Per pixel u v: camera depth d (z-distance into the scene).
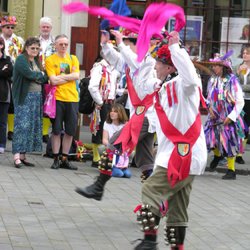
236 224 9.20
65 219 8.69
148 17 6.40
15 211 8.88
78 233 8.07
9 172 11.62
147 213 6.61
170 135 6.59
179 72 6.36
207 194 11.22
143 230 6.66
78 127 13.70
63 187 10.71
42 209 9.11
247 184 12.57
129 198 10.30
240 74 15.04
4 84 13.28
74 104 12.35
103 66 12.74
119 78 12.95
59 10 16.98
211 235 8.52
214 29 17.27
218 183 12.44
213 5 17.23
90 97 12.83
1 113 13.38
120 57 8.52
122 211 9.37
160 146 6.70
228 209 10.11
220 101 12.88
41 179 11.24
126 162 12.10
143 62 8.15
